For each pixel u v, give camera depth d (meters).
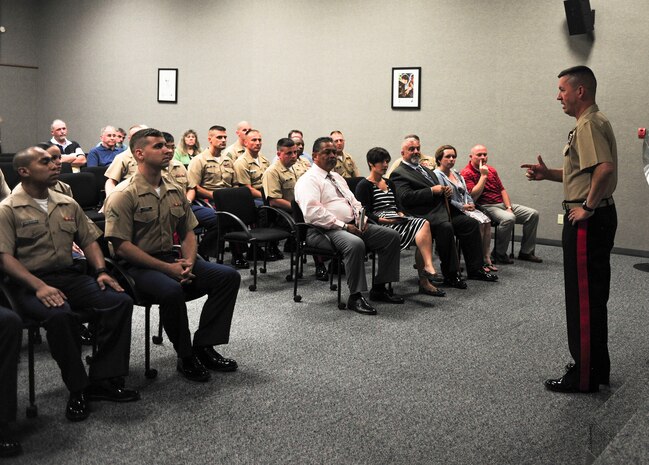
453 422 2.63
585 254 2.83
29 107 10.00
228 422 2.59
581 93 2.82
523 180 6.87
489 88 6.93
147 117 9.15
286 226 5.27
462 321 4.00
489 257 5.43
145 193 3.04
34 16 9.90
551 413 2.73
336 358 3.33
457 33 7.02
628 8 6.21
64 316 2.55
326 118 7.87
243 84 8.36
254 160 6.07
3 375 2.30
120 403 2.74
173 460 2.29
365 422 2.62
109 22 9.29
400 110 7.42
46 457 2.29
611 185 2.82
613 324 4.00
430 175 5.08
